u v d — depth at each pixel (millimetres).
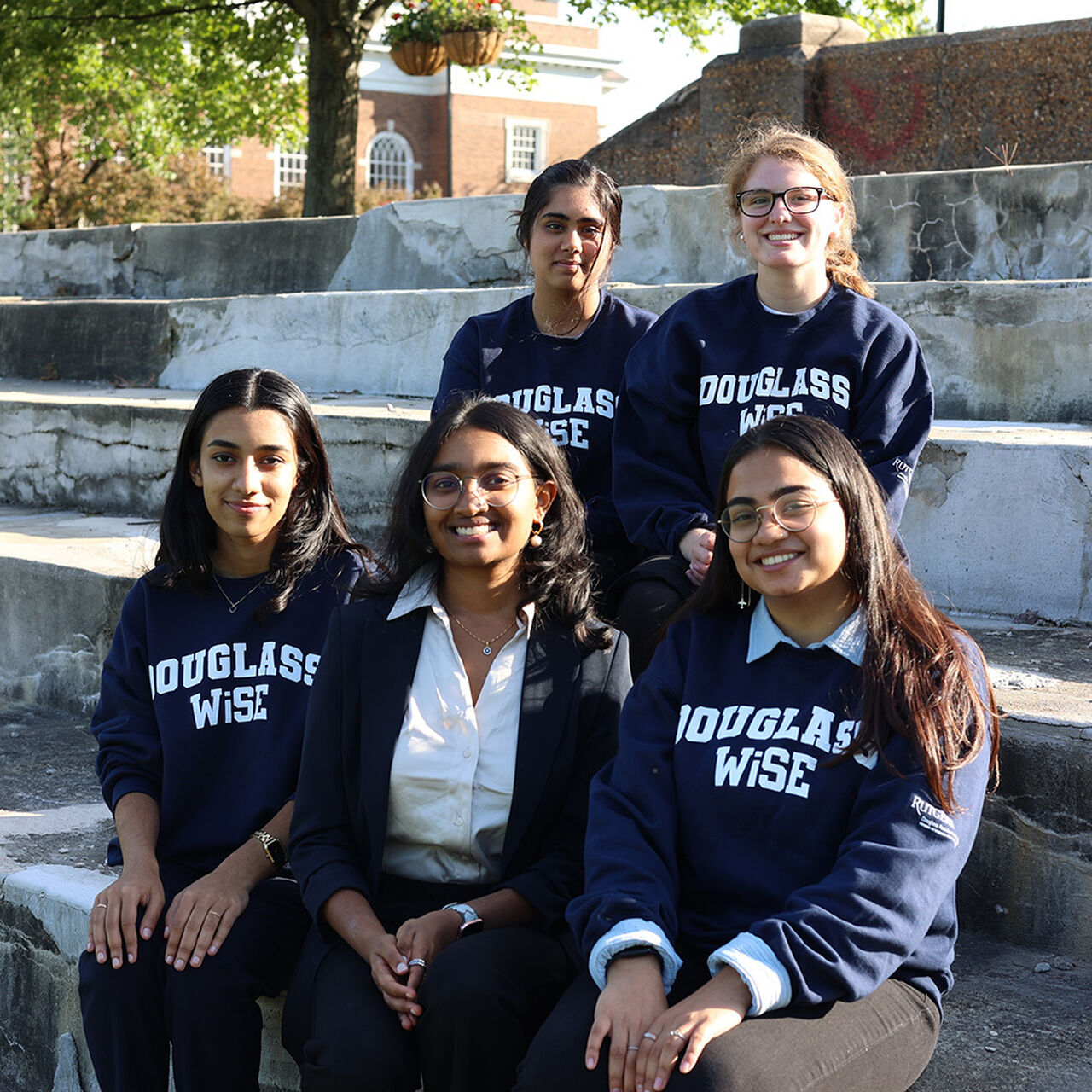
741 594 2109
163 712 2510
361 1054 1947
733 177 2830
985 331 4621
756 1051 1734
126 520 5566
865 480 2018
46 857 2992
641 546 2945
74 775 3672
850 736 1952
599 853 2012
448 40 12797
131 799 2467
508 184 31297
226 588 2578
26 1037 2811
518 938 2090
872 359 2768
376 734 2232
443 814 2223
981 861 2564
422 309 6434
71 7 11469
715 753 2027
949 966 1993
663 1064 1724
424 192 24828
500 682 2273
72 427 5977
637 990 1824
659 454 2936
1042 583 3525
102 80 13539
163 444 5605
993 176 5766
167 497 2592
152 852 2391
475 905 2139
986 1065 2090
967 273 5879
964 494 3641
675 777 2064
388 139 30578
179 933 2207
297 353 6980
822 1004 1831
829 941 1790
